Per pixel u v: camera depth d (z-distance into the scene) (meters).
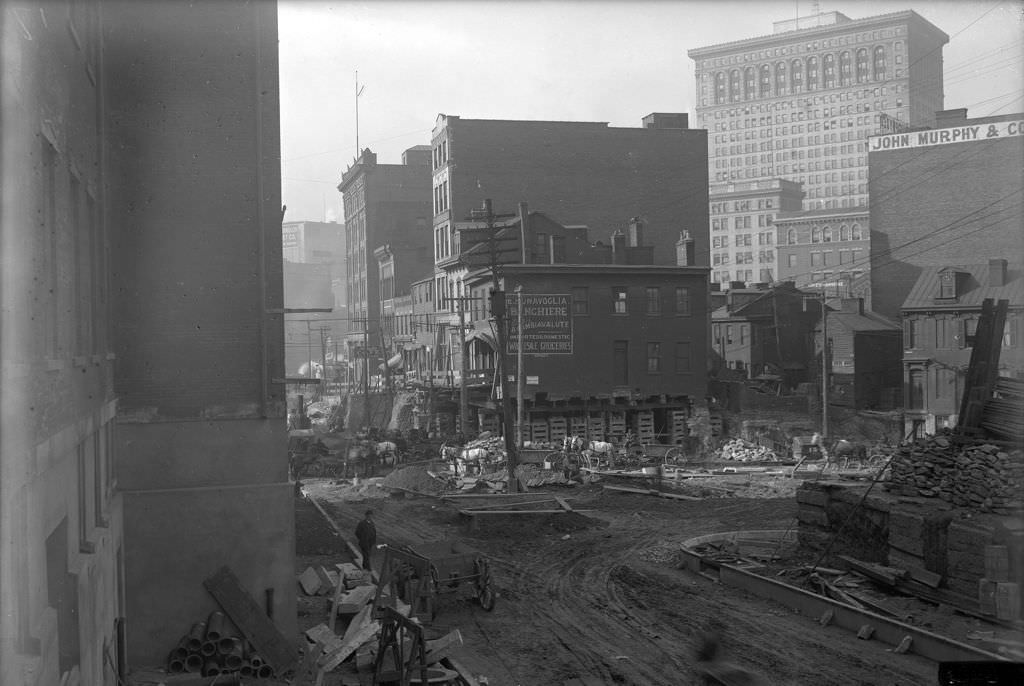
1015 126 82.19
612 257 64.38
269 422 16.66
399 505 39.53
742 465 52.19
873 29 176.88
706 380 62.22
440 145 82.50
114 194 16.20
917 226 85.94
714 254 168.88
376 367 99.69
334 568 25.30
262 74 16.88
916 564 20.61
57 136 9.71
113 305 16.14
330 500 42.59
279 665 15.36
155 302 16.33
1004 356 57.03
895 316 86.31
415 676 15.23
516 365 58.75
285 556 16.27
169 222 16.41
